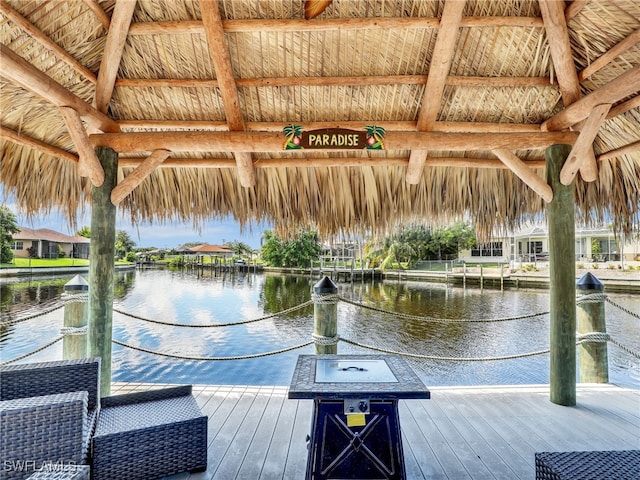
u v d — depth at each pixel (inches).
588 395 110.3
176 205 132.6
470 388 115.3
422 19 91.4
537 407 101.8
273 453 78.7
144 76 107.1
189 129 119.5
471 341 364.8
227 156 127.5
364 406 62.2
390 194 130.3
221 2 91.2
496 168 129.6
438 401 105.7
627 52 89.0
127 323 458.3
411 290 789.9
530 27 94.6
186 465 71.0
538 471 49.9
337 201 131.1
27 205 113.1
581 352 125.6
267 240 1414.9
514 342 361.7
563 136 105.7
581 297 124.3
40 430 54.7
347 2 90.8
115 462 65.6
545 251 1022.4
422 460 76.1
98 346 99.8
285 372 287.0
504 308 556.1
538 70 102.8
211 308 591.5
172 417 72.3
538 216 131.6
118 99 111.3
